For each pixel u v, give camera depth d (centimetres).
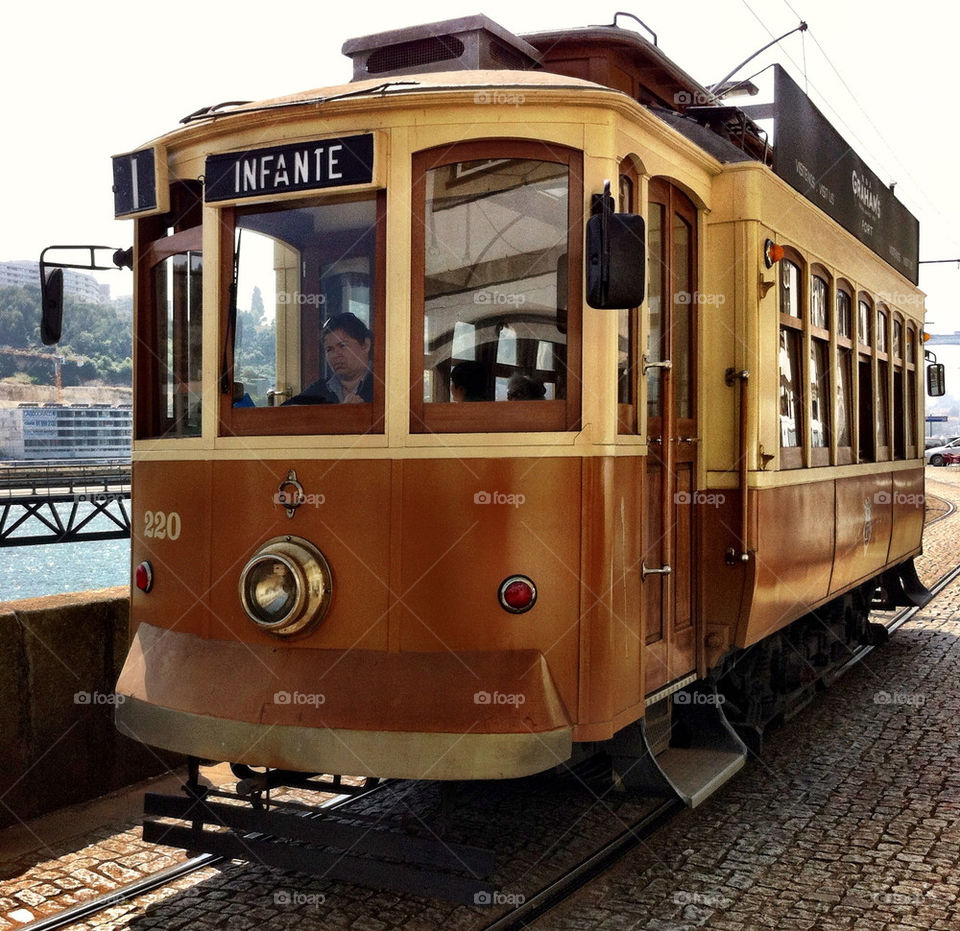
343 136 380
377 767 346
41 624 493
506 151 379
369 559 375
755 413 510
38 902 396
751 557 504
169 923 376
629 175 416
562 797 516
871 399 793
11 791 477
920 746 629
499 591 370
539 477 373
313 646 377
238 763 390
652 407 447
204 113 421
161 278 433
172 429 428
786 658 661
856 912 393
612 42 496
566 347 380
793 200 577
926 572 1409
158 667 397
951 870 434
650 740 456
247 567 378
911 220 959
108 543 4903
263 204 399
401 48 470
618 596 387
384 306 382
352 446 379
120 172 435
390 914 384
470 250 380
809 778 566
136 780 542
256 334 400
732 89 697
